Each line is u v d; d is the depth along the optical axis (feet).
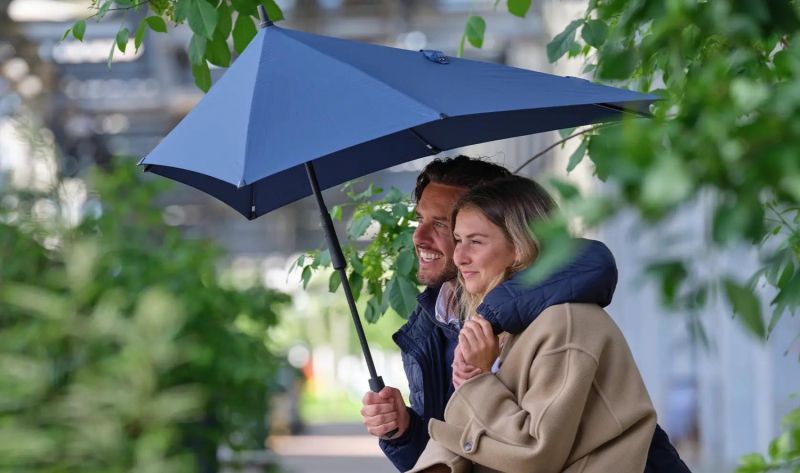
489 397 16.19
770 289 23.44
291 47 17.48
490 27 99.76
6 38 102.47
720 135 7.39
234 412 38.47
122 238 38.55
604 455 16.06
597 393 16.12
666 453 17.58
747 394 64.54
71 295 31.22
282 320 43.16
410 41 108.47
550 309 16.24
